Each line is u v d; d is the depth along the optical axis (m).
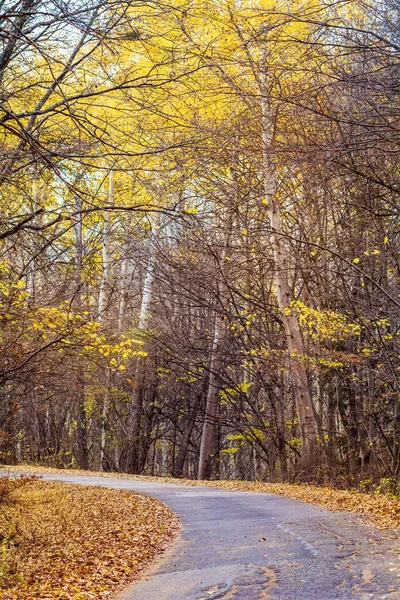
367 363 20.42
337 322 19.50
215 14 10.22
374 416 20.81
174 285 28.45
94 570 8.50
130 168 8.90
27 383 11.48
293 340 20.50
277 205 20.25
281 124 16.22
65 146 9.36
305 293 25.17
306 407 20.44
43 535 11.51
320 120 10.64
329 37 10.78
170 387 34.34
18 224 9.69
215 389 26.72
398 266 18.33
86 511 13.86
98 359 11.74
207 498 16.06
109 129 11.77
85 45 9.59
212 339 26.80
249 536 9.88
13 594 7.41
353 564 7.46
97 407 35.03
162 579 7.59
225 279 22.53
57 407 37.75
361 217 19.69
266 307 26.33
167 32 8.73
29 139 6.99
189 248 21.61
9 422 14.55
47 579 8.27
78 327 10.41
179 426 37.97
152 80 8.77
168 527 11.42
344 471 21.06
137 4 8.46
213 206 19.83
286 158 12.34
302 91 11.48
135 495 16.67
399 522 10.55
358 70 10.28
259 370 24.72
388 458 21.77
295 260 23.05
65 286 11.96
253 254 24.38
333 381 23.98
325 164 11.61
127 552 9.45
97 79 10.09
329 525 10.54
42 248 10.13
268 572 7.37
